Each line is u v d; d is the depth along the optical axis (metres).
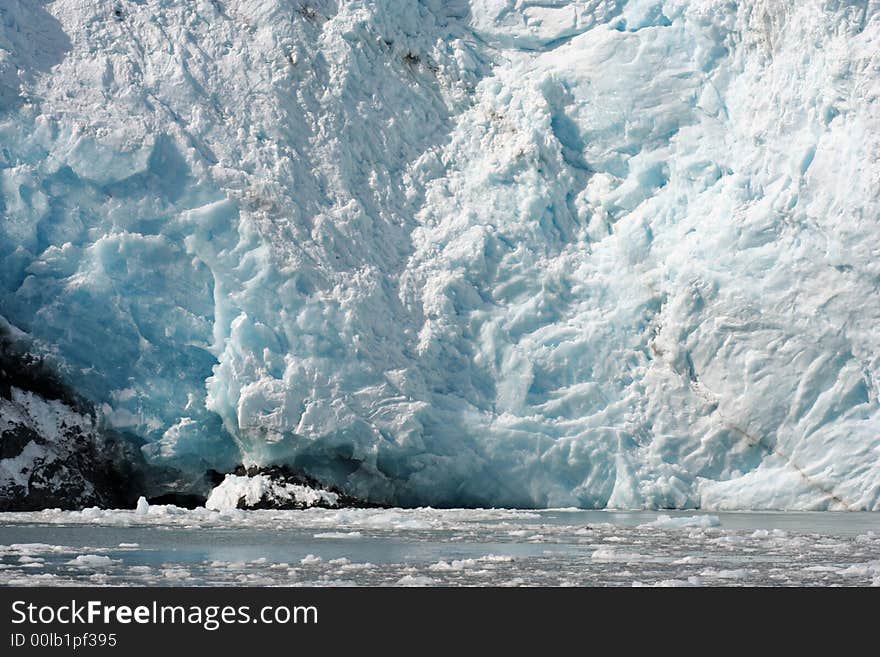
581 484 52.19
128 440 49.25
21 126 49.12
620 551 30.39
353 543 32.06
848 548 31.64
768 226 54.09
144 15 54.28
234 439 49.91
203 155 51.62
